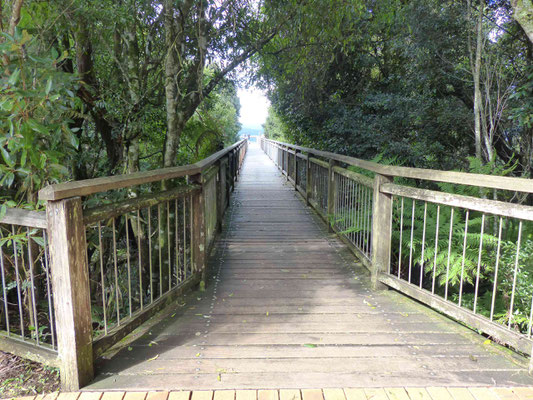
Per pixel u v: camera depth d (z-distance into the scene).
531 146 6.98
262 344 2.45
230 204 7.82
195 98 4.87
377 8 5.52
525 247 3.26
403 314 2.91
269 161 19.45
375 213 3.38
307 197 7.66
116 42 4.46
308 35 5.08
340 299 3.21
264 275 3.82
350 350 2.37
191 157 7.02
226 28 5.14
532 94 5.86
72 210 1.86
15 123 2.11
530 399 1.90
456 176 2.40
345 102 10.70
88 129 4.95
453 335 2.58
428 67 8.35
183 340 2.50
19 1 2.40
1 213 2.02
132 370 2.15
